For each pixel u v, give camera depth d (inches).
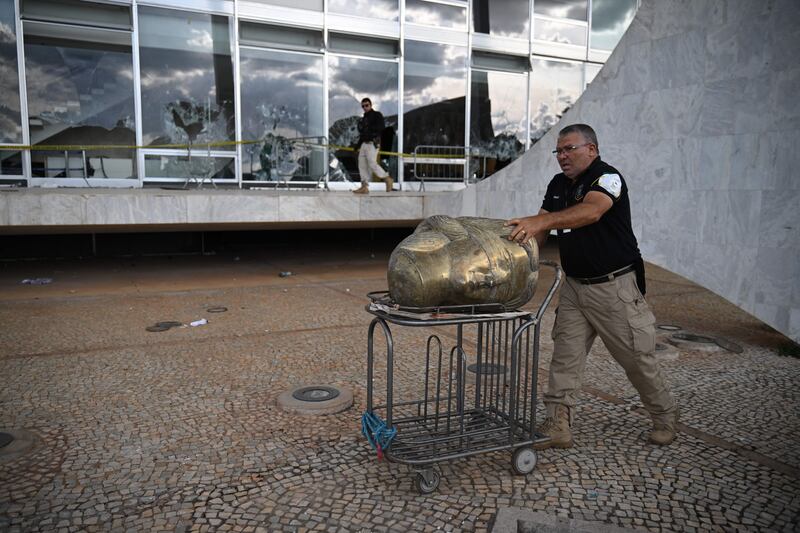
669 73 250.5
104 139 451.2
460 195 400.2
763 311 221.3
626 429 154.5
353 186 533.3
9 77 421.7
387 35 527.2
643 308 135.4
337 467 132.6
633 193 269.6
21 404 167.6
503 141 591.5
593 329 141.7
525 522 109.9
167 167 469.4
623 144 273.1
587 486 125.3
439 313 119.9
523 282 123.0
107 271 429.1
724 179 231.6
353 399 173.5
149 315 283.4
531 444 129.3
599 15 621.3
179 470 130.3
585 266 133.9
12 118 425.4
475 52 566.9
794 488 125.3
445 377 193.5
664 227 256.2
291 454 138.6
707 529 110.2
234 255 533.3
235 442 144.6
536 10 586.9
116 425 153.9
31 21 421.7
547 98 606.5
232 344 232.2
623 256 132.3
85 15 436.5
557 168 315.9
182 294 339.6
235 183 489.1
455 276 117.2
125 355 215.9
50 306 301.4
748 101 221.8
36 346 227.0
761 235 220.4
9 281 379.6
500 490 123.3
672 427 144.4
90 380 188.4
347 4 511.8
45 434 147.9
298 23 495.5
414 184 551.2
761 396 179.8
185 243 541.0
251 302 318.0
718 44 230.5
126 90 453.4
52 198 344.5
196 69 471.2
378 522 111.3
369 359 132.5
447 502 118.5
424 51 545.3
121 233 515.2
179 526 109.3
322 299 327.9
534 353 128.1
